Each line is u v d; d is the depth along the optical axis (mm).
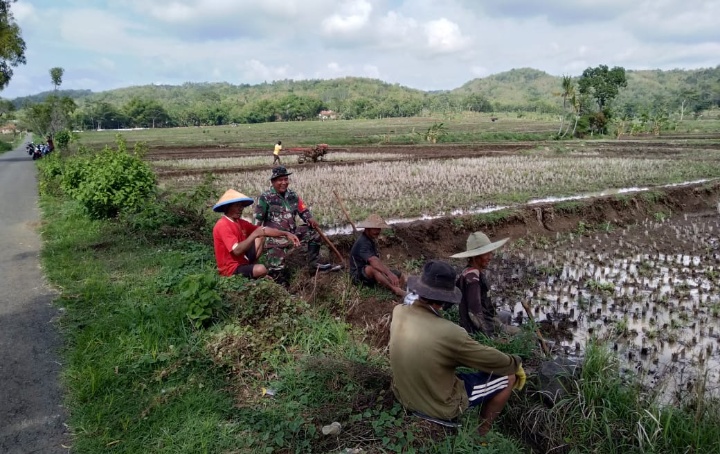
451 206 13078
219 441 3623
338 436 3707
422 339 3549
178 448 3541
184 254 8234
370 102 156500
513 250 10328
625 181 17156
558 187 16016
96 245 8852
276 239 6770
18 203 15227
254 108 147625
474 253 5004
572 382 4500
